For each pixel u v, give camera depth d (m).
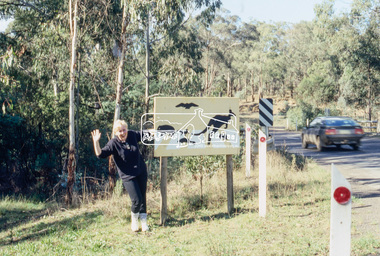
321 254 4.79
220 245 5.27
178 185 10.30
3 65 10.49
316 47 70.69
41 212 9.82
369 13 37.78
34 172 18.28
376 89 40.12
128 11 13.38
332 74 55.31
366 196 8.05
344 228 3.81
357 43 37.88
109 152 6.12
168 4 13.78
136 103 21.91
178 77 18.12
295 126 44.06
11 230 7.62
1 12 21.98
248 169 10.83
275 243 5.31
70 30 14.25
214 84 59.94
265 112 8.86
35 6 21.39
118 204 8.02
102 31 16.86
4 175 18.42
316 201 7.61
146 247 5.56
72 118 12.58
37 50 17.44
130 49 17.38
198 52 27.06
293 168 11.17
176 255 5.12
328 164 13.34
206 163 8.24
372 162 13.71
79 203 10.05
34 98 19.19
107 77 19.20
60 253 5.52
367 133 30.88
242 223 6.42
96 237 6.24
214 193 8.53
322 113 44.44
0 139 17.62
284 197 8.02
